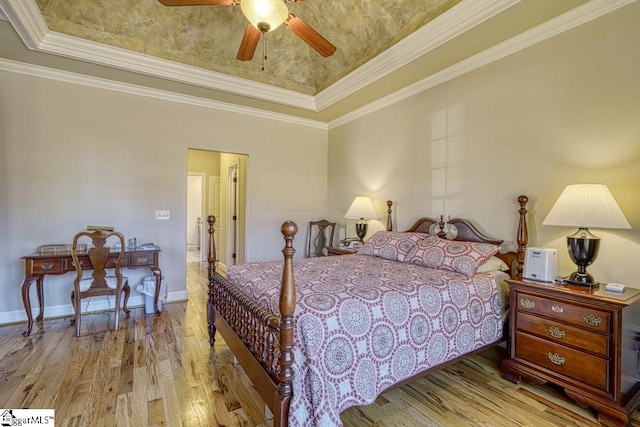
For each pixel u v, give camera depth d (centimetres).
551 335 200
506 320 238
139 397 194
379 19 311
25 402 187
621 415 167
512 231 270
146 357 247
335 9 335
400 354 172
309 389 142
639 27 202
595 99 221
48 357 245
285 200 492
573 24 231
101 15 302
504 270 262
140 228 381
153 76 346
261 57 389
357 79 367
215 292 265
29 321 291
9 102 317
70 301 347
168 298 398
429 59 302
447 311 199
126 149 372
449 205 323
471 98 302
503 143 276
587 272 224
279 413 139
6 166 317
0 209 316
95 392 199
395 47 305
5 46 283
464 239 302
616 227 184
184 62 352
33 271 294
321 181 524
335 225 508
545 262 215
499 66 279
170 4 212
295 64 413
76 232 347
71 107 343
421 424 175
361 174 450
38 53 296
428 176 347
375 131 423
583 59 227
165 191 396
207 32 346
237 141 447
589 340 182
